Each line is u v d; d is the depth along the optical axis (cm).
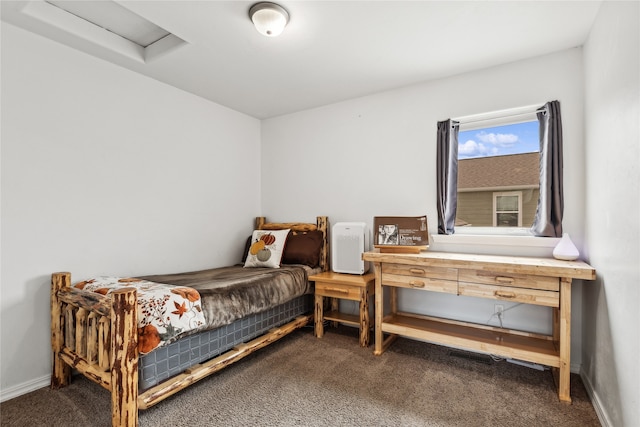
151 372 169
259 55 236
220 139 338
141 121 264
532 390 199
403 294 294
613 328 154
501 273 209
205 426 164
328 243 339
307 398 190
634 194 131
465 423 166
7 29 194
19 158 198
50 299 209
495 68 256
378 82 286
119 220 248
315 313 297
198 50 229
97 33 218
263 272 280
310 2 176
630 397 133
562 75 231
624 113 142
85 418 171
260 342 242
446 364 237
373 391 198
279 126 376
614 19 155
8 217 194
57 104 215
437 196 276
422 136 288
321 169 346
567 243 215
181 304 179
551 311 234
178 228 293
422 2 178
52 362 206
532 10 185
